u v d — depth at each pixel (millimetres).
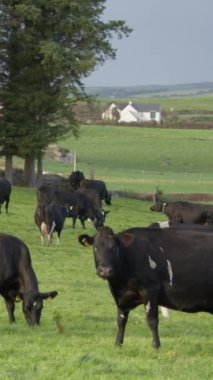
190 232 15641
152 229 15641
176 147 127062
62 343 16375
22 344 16109
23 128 60125
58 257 34438
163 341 16734
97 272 14992
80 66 59094
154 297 15234
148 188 79062
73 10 60469
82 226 44531
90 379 12742
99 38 62688
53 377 12766
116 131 144000
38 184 63219
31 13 58688
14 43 60719
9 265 18547
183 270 15219
